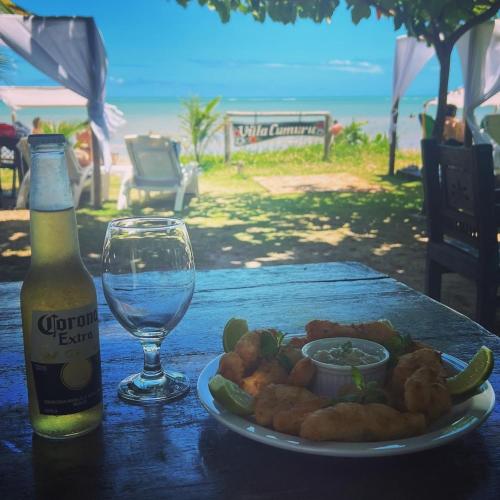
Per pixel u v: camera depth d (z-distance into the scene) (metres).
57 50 8.19
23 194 8.78
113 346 1.31
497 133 9.20
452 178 3.28
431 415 0.85
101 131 8.58
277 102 75.81
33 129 11.88
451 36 7.62
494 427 0.95
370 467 0.83
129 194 8.65
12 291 1.75
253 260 5.95
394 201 9.38
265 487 0.80
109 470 0.84
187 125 16.27
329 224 7.68
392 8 6.99
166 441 0.91
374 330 1.06
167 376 1.13
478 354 0.98
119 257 0.98
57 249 0.88
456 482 0.80
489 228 3.01
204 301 1.64
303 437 0.81
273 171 13.63
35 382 0.89
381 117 50.81
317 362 0.93
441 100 7.95
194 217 8.13
